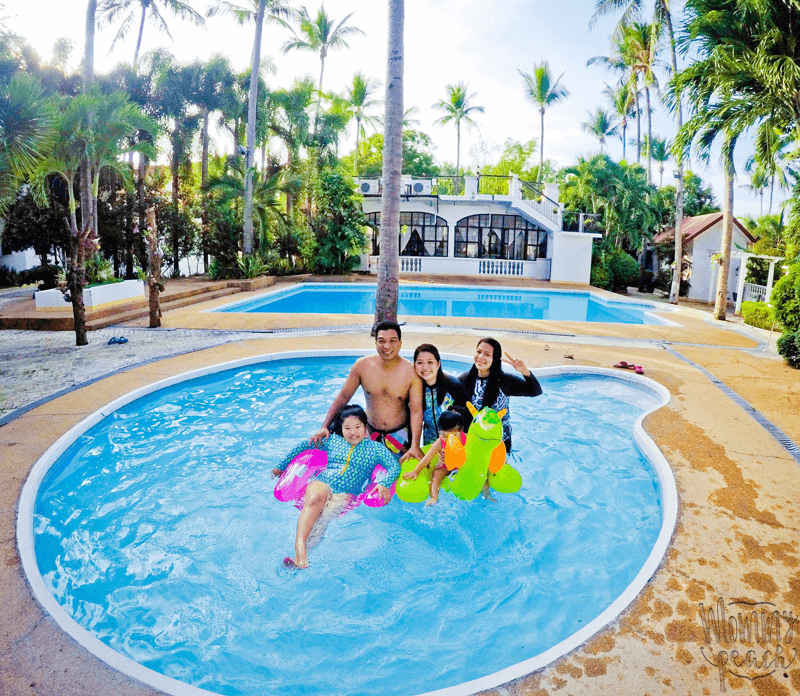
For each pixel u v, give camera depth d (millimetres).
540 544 4445
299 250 26469
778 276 19125
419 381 5094
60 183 20156
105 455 5984
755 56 11945
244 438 6539
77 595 3744
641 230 29484
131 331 12148
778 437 6328
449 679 3104
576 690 2713
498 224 28016
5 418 6445
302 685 3068
